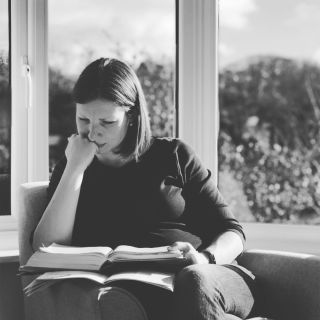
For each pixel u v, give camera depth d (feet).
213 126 8.54
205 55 8.50
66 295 5.31
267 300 6.02
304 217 9.07
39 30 8.04
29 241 6.29
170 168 6.43
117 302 5.04
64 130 8.32
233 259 6.12
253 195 9.18
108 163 6.42
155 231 6.17
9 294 7.17
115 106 6.18
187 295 5.02
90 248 5.62
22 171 8.02
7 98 8.06
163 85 8.65
